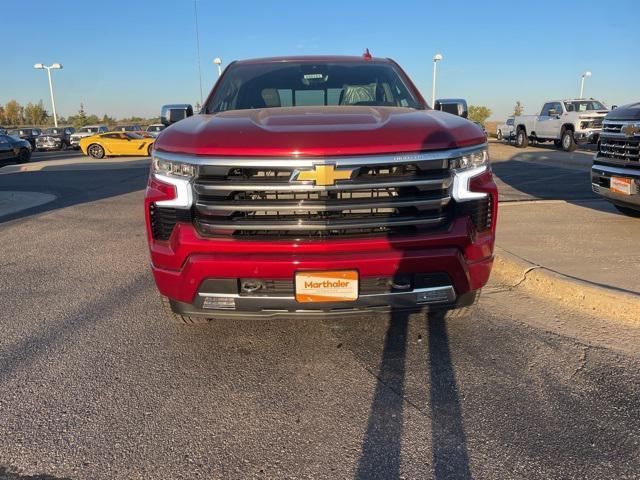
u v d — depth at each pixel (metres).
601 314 3.96
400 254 2.87
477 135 3.10
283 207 2.79
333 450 2.49
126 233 7.09
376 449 2.48
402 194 2.87
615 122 6.10
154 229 3.08
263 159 2.77
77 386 3.07
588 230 6.02
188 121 3.47
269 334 3.73
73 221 7.96
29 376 3.19
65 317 4.10
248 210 2.82
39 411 2.82
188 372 3.23
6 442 2.56
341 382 3.08
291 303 2.91
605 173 6.18
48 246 6.37
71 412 2.81
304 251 2.85
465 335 3.65
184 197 2.91
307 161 2.75
